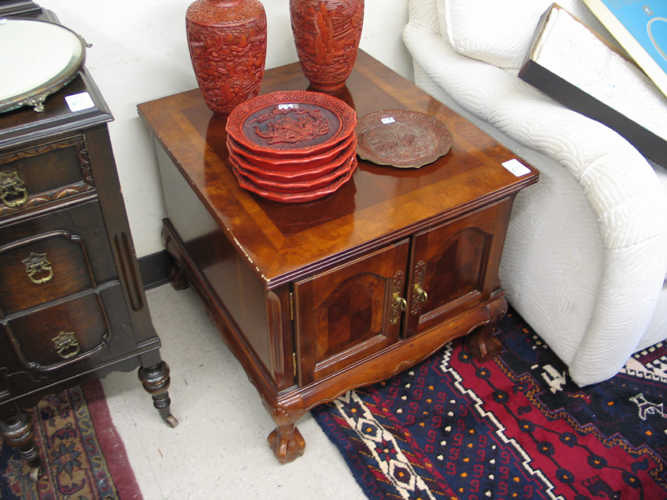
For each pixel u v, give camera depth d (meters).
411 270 1.07
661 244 1.07
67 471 1.15
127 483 1.13
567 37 1.19
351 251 0.94
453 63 1.33
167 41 1.29
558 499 1.11
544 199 1.22
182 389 1.31
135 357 1.10
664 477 1.15
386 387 1.31
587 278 1.19
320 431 1.23
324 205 1.02
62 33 0.96
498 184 1.07
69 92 0.86
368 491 1.12
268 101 1.12
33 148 0.81
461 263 1.16
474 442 1.20
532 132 1.14
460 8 1.26
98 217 0.92
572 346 1.28
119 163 1.38
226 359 1.38
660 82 1.24
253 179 1.00
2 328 0.93
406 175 1.09
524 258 1.33
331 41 1.21
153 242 1.54
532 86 1.22
